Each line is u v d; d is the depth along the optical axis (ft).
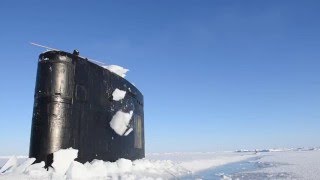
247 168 69.00
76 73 28.66
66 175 25.39
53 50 28.32
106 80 32.60
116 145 33.58
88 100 29.66
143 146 43.65
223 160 108.27
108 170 29.96
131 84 38.65
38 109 27.22
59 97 27.17
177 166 51.60
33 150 26.66
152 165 40.63
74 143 27.61
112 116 33.14
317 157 112.27
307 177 44.37
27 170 24.68
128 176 29.94
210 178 45.09
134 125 39.14
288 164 76.28
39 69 28.25
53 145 26.27
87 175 26.63
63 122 26.96
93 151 29.68
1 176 23.16
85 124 29.01
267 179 43.88
